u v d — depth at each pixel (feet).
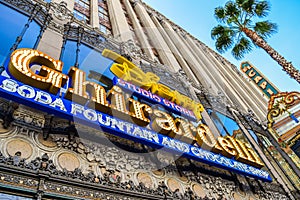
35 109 24.43
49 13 40.34
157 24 86.17
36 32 34.55
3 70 24.35
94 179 22.29
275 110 68.33
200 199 28.99
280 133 62.28
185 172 32.01
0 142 19.90
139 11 86.43
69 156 23.06
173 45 77.71
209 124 47.37
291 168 53.36
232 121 58.49
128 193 23.30
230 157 37.60
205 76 73.26
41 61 27.32
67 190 20.04
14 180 18.06
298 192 46.60
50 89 24.52
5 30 30.58
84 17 55.16
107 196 21.91
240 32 76.84
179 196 27.09
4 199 16.89
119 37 53.16
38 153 21.40
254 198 37.73
